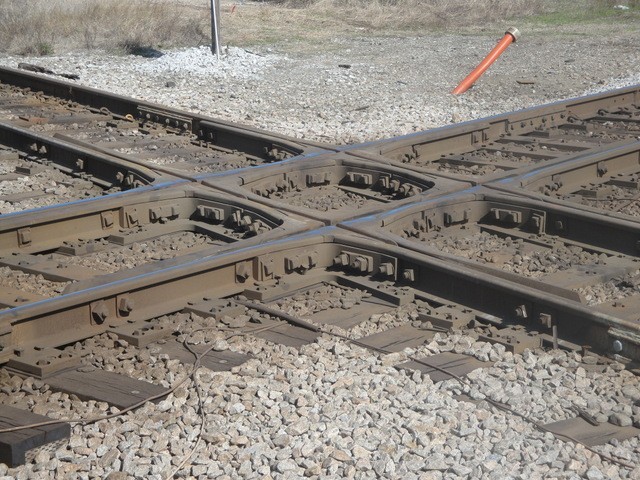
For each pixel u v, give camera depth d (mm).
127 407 5664
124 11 24031
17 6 23453
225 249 7832
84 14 23734
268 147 12062
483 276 7133
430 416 5500
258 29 25016
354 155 11188
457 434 5297
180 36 23016
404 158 11773
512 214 9242
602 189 10578
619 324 6262
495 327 6922
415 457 5066
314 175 10703
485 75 19328
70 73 18891
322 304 7426
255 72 19578
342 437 5277
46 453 5203
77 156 11477
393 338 6797
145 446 5238
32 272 8086
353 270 8016
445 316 7012
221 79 18812
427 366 6262
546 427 5410
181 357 6434
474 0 28234
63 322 6582
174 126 13711
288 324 7086
